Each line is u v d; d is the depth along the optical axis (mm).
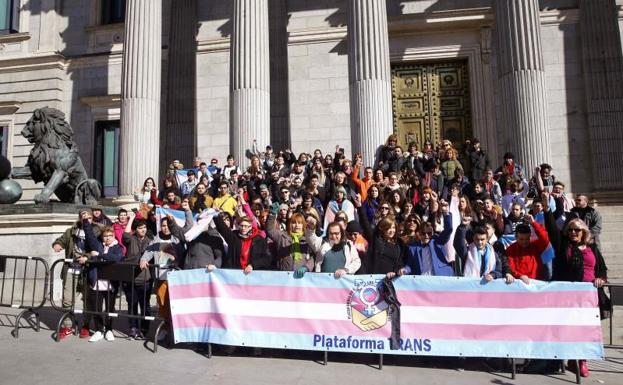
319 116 17922
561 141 16406
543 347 5672
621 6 16469
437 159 11180
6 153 20156
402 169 11312
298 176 10695
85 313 6906
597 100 16125
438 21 17109
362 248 6895
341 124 17750
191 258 6742
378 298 5984
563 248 6137
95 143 19844
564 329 5672
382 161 11633
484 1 17344
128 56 14789
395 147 11523
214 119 18672
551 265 6023
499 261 6211
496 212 7719
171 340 6699
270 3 18484
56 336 6863
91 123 19891
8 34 20859
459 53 17344
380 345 5902
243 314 6215
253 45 13859
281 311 6156
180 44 18984
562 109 16531
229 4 19125
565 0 16984
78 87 20250
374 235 6500
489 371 5926
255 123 13539
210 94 18812
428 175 10203
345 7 18234
